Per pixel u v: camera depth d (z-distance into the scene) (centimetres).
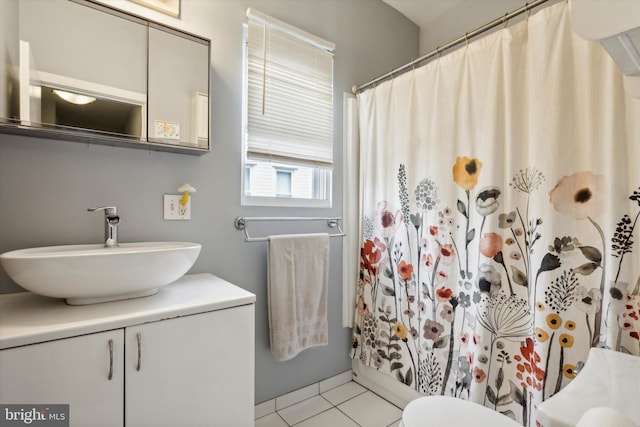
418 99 165
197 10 147
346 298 200
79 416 82
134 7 132
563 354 114
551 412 71
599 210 108
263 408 168
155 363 93
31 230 112
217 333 104
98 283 93
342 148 200
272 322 158
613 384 80
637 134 101
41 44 106
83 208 121
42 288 88
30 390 76
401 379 172
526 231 126
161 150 136
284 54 172
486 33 204
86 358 82
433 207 157
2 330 78
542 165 118
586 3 58
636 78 78
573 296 112
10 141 109
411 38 241
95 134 115
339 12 198
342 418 166
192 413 99
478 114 139
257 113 163
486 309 134
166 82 129
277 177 186
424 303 162
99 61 116
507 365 130
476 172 140
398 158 175
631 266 102
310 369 186
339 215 198
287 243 162
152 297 108
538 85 119
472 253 142
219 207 154
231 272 158
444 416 102
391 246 179
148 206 135
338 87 197
